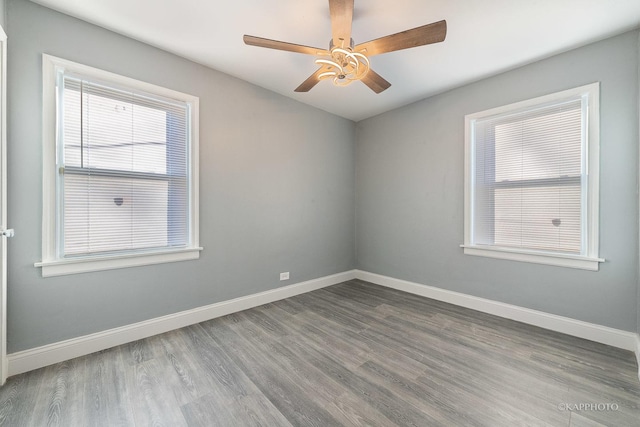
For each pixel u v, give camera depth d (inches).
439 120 124.2
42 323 71.5
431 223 127.9
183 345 83.3
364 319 103.2
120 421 53.9
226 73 107.0
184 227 98.4
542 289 95.8
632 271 79.2
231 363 73.7
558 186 93.4
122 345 83.0
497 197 108.0
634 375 67.6
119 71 82.7
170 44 88.3
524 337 88.0
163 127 92.9
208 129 102.4
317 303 120.7
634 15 72.3
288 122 128.9
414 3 69.2
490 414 55.4
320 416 55.0
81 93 77.1
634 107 78.7
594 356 76.3
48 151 71.7
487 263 109.7
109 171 82.4
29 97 69.2
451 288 121.2
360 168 161.0
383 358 76.3
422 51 90.3
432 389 63.2
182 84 95.5
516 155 102.8
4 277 63.9
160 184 92.7
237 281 111.7
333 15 58.6
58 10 72.7
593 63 84.8
